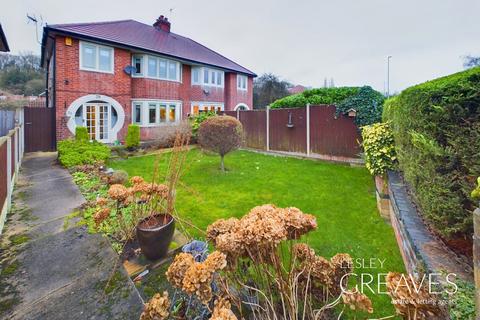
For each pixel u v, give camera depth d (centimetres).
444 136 206
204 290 153
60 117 1020
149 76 1305
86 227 366
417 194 270
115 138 1177
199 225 381
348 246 325
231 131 699
